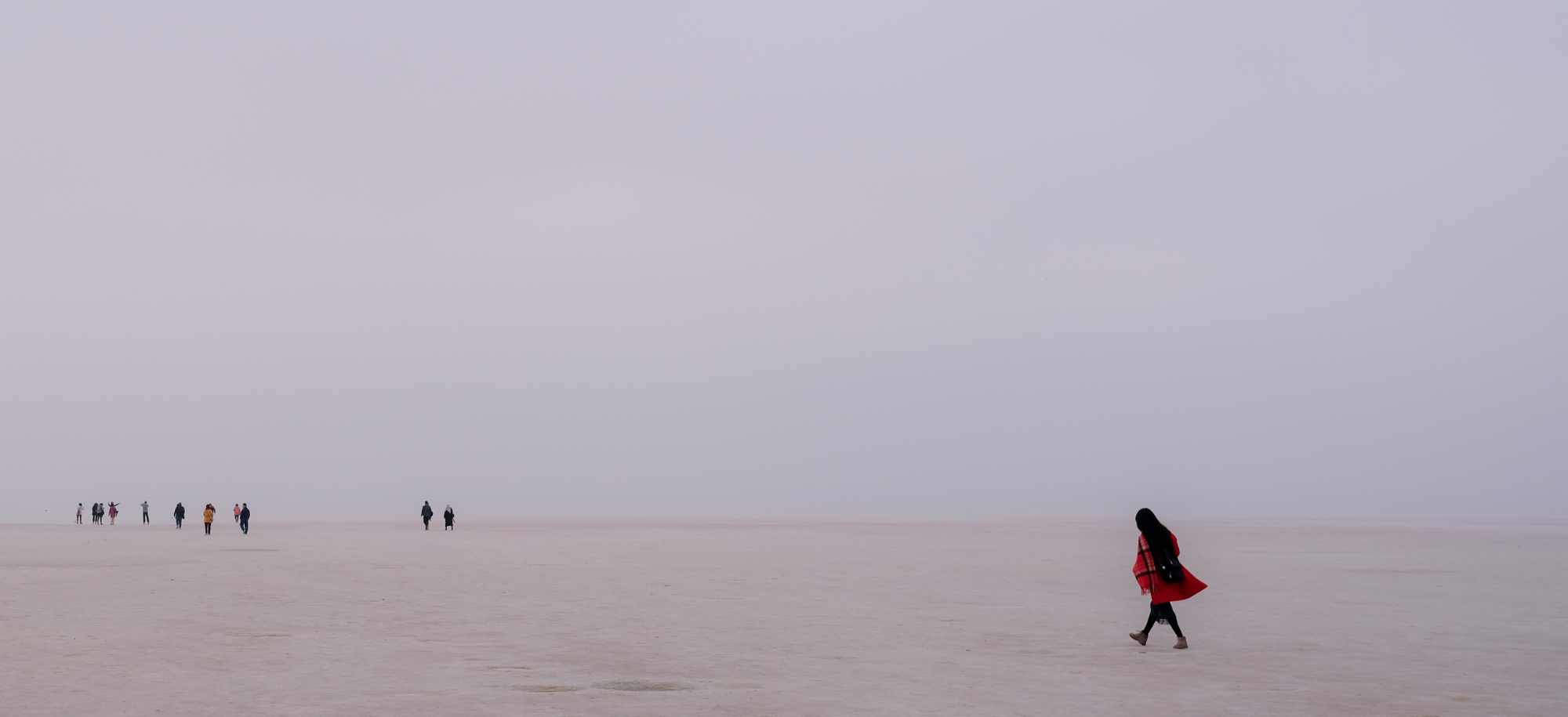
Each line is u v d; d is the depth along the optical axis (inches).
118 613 917.8
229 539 2529.5
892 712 504.1
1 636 762.8
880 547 2226.9
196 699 529.3
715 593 1127.0
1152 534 732.0
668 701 531.5
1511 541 2539.4
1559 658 679.7
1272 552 2062.0
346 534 2918.3
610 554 1911.9
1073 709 513.0
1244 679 602.5
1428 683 588.1
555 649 713.6
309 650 703.1
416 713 497.0
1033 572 1477.6
